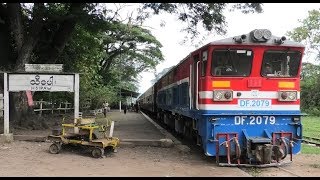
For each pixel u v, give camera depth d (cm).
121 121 2830
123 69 5566
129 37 4566
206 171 986
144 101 4666
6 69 1836
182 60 1453
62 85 1484
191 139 1479
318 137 2070
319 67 5416
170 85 1906
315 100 5072
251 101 1086
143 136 1667
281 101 1096
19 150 1269
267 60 1101
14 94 1825
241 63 1089
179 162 1110
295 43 1106
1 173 923
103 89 4025
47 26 2008
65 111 2962
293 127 1101
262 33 1080
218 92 1073
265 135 1078
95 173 939
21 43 1817
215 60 1080
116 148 1275
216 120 1069
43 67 1480
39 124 1852
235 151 1063
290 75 1111
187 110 1362
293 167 1071
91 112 3494
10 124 1783
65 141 1207
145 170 988
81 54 2478
